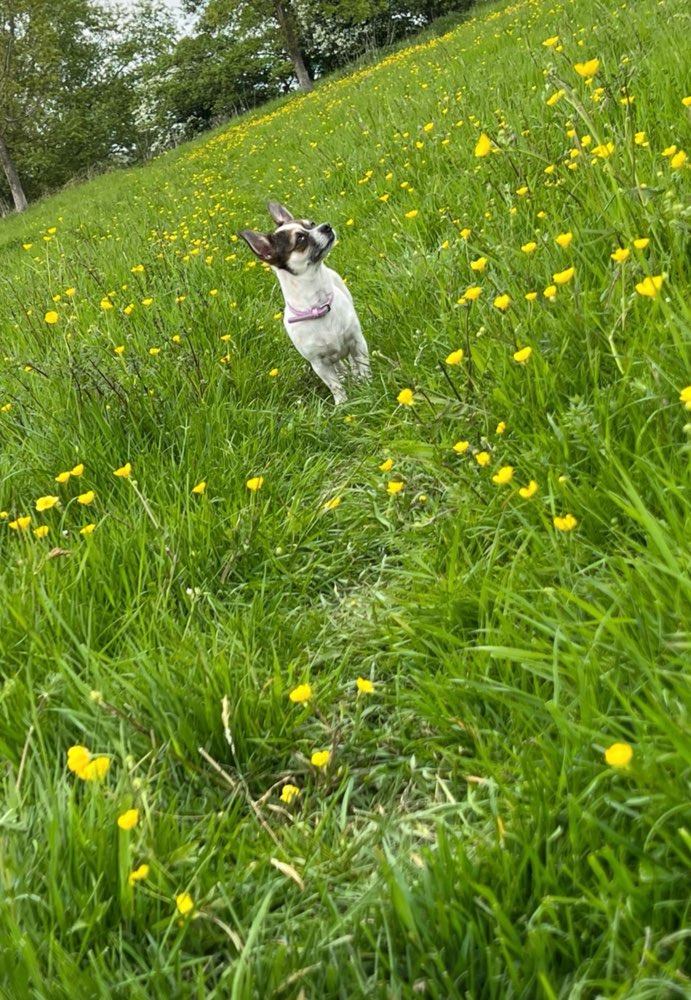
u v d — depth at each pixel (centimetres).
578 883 65
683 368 106
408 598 112
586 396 116
